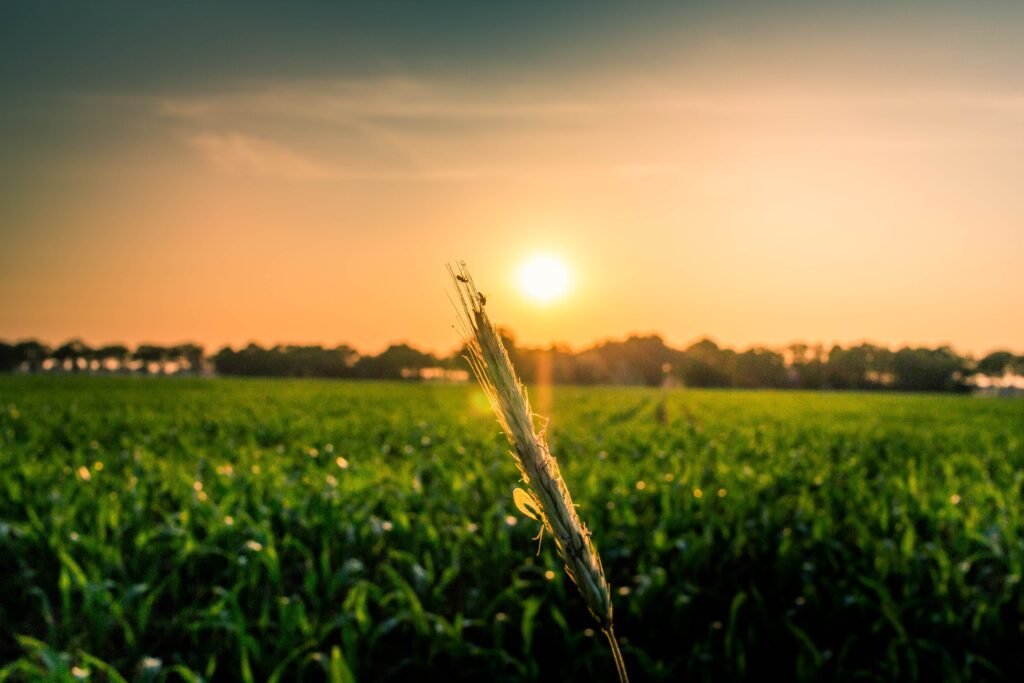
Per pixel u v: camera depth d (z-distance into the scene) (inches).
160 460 520.4
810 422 1127.6
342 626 250.5
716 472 497.0
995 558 323.0
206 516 354.6
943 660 227.9
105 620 255.0
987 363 3949.3
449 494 424.8
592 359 4077.3
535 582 280.1
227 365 4505.4
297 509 363.9
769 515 352.5
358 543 342.6
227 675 245.4
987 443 782.5
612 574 309.0
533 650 259.1
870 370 4141.2
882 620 250.5
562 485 70.6
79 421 920.3
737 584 301.7
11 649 262.7
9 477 424.8
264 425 909.8
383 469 472.4
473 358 71.7
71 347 4485.7
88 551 311.1
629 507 373.4
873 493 441.4
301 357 4407.0
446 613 285.6
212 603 289.4
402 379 4254.4
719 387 4119.1
